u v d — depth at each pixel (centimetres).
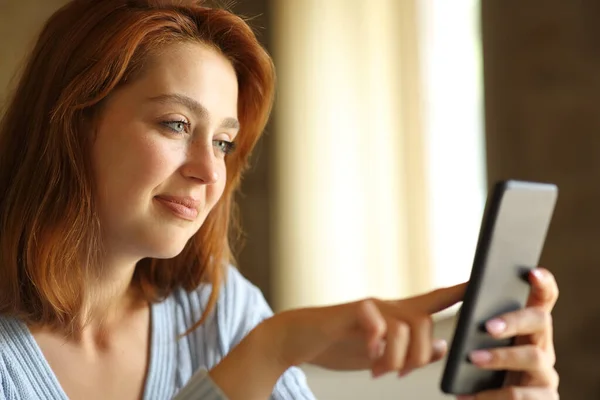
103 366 105
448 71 276
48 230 99
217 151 104
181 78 97
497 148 276
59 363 102
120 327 110
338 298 279
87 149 99
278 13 291
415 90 271
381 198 274
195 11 105
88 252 100
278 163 292
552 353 84
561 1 277
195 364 117
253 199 297
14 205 102
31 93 106
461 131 275
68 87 98
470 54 278
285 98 289
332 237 281
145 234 98
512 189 72
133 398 107
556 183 276
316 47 283
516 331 77
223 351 119
